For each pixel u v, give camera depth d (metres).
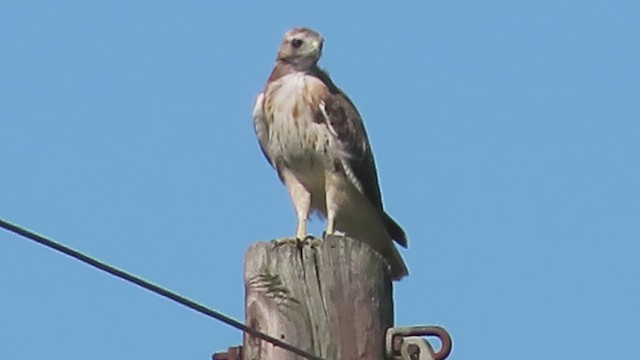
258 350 10.41
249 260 10.66
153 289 9.56
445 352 10.59
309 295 10.50
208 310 9.80
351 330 10.45
